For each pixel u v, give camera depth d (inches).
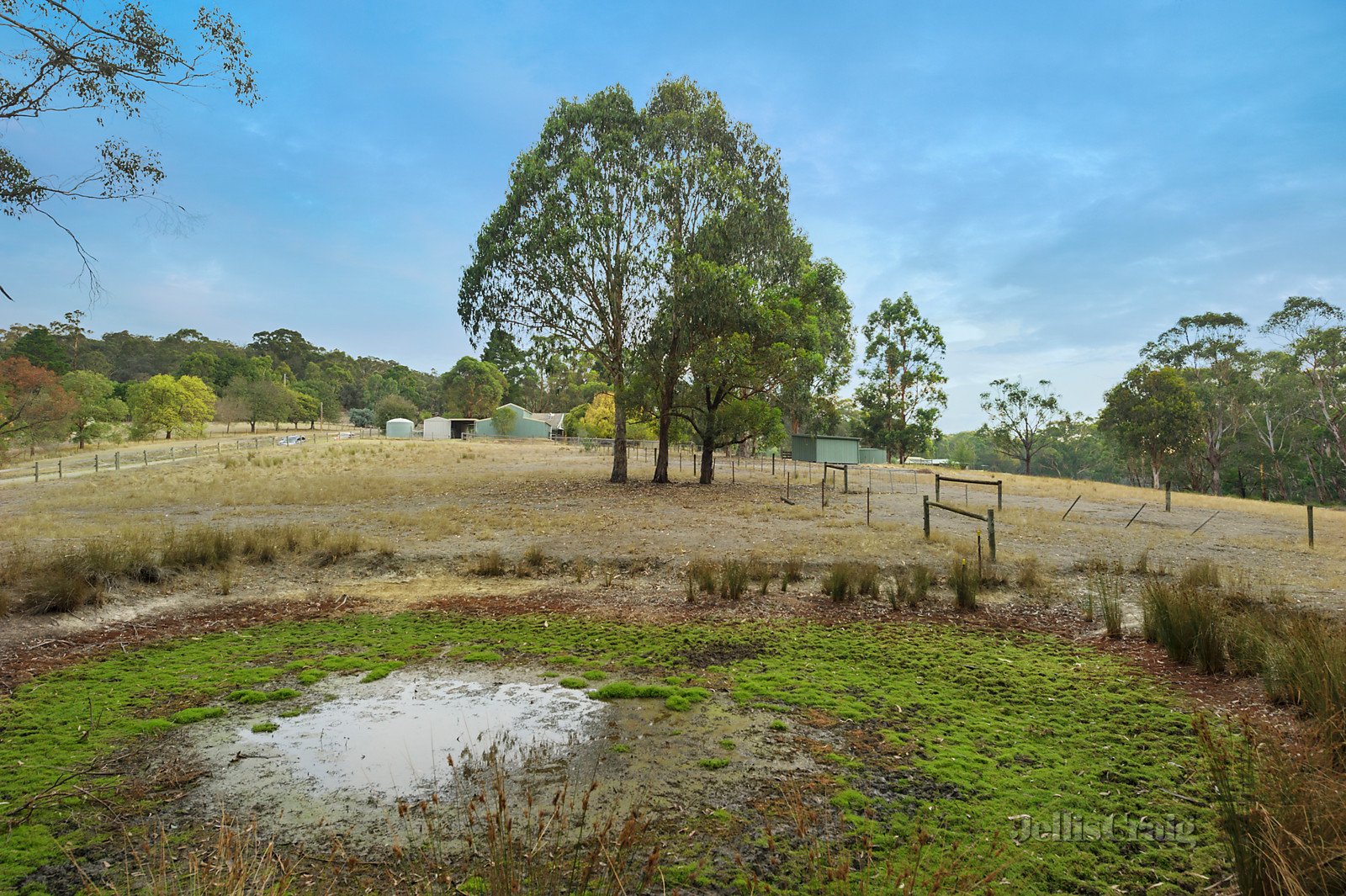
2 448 1499.8
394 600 363.9
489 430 3134.8
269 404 3324.3
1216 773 131.2
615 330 1009.5
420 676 244.8
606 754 179.0
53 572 335.0
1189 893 117.6
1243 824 117.4
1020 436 2378.2
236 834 120.5
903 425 2249.0
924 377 2206.0
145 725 197.5
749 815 146.4
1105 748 179.8
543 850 129.6
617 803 151.5
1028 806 149.6
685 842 135.1
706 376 922.7
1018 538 552.4
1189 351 2057.1
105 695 223.0
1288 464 2069.4
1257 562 465.4
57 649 274.8
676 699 218.2
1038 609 344.5
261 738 190.1
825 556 460.1
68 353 3774.6
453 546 490.6
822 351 1090.1
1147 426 1871.3
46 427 1674.5
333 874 122.9
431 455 1668.3
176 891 115.4
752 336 928.9
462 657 266.1
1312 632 217.2
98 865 127.3
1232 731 177.3
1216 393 1962.4
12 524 567.2
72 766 171.2
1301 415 1947.6
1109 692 224.7
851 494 917.2
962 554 470.0
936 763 171.9
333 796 156.1
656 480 1021.8
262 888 108.4
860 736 189.6
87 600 327.0
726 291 868.6
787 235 1047.6
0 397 1519.4
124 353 4505.4
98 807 150.6
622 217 978.7
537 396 4333.2
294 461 1454.2
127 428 2687.0
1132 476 2320.4
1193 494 1118.4
